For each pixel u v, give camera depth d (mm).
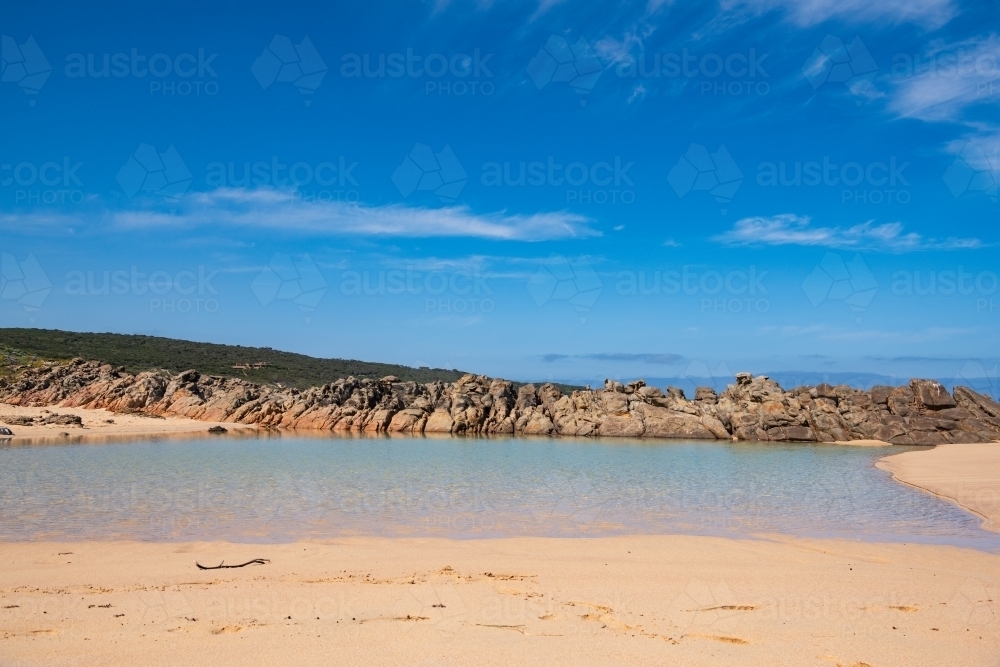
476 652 10070
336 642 10367
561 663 9711
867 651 10352
